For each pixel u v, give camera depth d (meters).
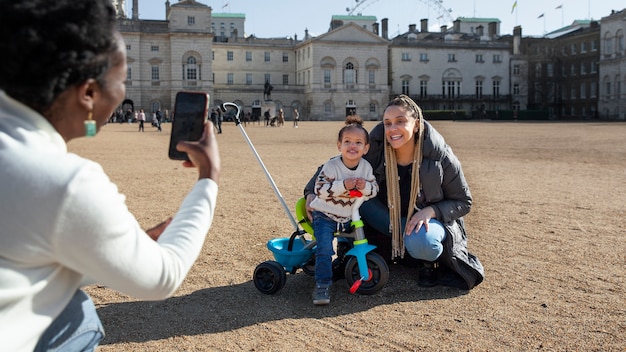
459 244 4.55
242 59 78.69
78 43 1.44
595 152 19.00
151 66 68.50
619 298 4.29
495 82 82.25
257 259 5.45
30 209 1.37
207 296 4.41
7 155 1.40
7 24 1.37
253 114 72.81
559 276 4.85
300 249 4.69
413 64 79.56
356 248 4.32
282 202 4.55
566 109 83.69
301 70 78.94
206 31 68.69
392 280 4.80
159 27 68.69
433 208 4.48
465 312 4.04
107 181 1.53
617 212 7.75
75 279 1.58
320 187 4.18
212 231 6.63
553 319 3.89
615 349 3.40
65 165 1.43
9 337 1.42
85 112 1.58
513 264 5.22
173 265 1.61
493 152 19.30
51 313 1.52
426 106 79.94
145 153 19.34
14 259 1.41
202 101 1.88
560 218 7.34
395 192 4.52
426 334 3.65
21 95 1.47
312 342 3.54
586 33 79.50
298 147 22.77
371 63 76.19
